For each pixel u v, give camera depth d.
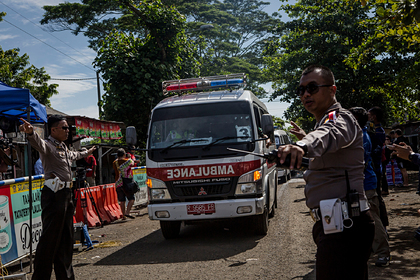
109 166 20.59
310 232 7.05
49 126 4.59
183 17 17.81
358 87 20.53
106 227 9.95
